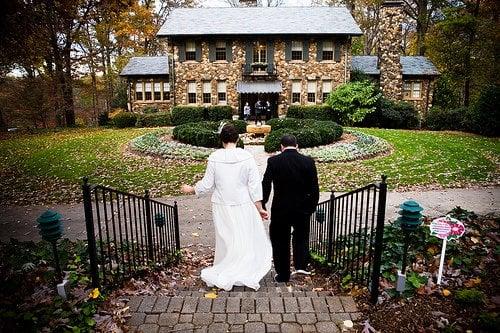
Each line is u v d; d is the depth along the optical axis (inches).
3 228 292.7
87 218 128.8
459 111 868.6
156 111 1066.1
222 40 1028.5
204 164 533.6
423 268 148.8
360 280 145.8
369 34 1539.1
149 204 192.9
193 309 126.1
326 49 1028.5
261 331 113.7
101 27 1171.9
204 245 264.5
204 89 1057.5
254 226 165.2
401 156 562.6
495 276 141.1
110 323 116.0
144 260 185.9
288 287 159.8
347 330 114.0
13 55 485.7
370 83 997.2
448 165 496.4
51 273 138.6
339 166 511.2
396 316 119.3
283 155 161.0
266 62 1035.9
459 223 136.0
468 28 1026.7
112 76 1341.0
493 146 641.0
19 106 967.0
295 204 160.9
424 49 1309.1
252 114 1085.8
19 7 393.7
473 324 112.4
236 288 158.9
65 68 1055.6
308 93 1048.2
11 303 118.0
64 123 1175.0
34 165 533.0
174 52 1033.5
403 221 126.6
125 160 557.0
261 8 1090.1
